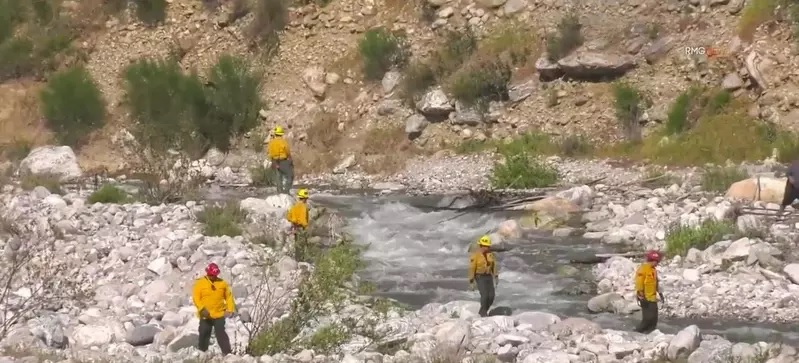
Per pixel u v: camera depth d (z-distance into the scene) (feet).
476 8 121.80
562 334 45.27
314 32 129.18
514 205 84.12
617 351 41.60
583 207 81.00
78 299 53.16
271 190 99.60
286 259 59.00
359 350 41.98
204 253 59.98
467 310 51.37
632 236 71.26
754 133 97.71
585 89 109.40
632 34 110.52
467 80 113.19
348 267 49.67
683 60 106.42
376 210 85.81
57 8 143.02
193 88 124.67
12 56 137.80
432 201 90.79
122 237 63.87
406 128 114.01
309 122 119.96
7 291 50.47
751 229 66.28
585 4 115.14
